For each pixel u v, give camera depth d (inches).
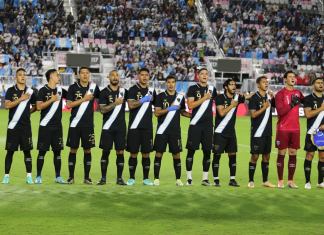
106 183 621.9
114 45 1918.1
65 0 2007.9
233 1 2155.5
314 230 446.9
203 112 611.8
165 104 610.9
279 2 2229.3
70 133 600.4
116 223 450.6
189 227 445.1
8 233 412.8
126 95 609.9
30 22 1878.7
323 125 613.9
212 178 722.2
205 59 1871.3
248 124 1379.2
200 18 2055.9
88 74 600.7
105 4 2004.2
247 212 502.6
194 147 613.9
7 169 601.0
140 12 2011.6
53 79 596.4
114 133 604.7
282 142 617.9
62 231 423.2
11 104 586.9
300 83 1866.4
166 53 1891.0
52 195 523.8
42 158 604.1
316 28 2121.1
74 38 1893.5
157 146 614.2
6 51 1769.2
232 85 612.7
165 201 520.4
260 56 2000.5
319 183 629.3
